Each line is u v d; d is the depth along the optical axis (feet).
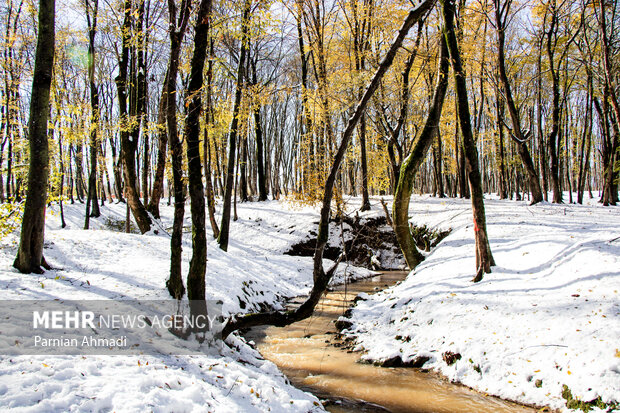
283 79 85.15
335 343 27.53
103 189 89.61
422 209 69.56
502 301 24.30
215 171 77.05
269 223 73.56
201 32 19.84
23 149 33.27
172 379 14.01
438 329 24.27
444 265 35.42
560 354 18.11
